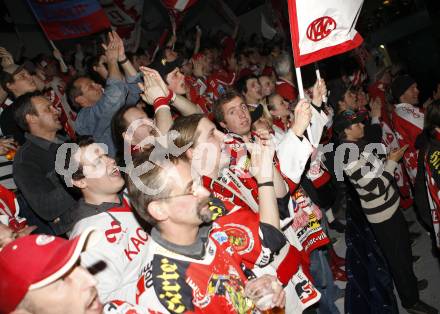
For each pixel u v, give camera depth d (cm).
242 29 1222
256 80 481
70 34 553
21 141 377
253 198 252
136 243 213
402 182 544
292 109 465
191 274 170
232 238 193
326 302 357
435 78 924
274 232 200
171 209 166
